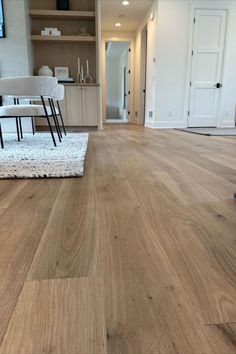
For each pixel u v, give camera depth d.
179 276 0.60
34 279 0.58
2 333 0.44
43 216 0.94
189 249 0.72
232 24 5.07
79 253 0.69
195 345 0.42
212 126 5.52
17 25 4.20
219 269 0.63
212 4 4.91
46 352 0.41
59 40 4.66
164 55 5.00
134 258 0.67
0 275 0.60
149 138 3.57
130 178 1.46
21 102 3.94
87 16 4.62
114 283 0.57
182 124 5.41
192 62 5.13
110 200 1.10
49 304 0.51
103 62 7.39
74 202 1.08
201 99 5.37
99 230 0.83
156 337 0.44
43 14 4.52
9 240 0.76
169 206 1.04
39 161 1.81
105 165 1.81
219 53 5.18
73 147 2.48
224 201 1.10
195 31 5.00
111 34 7.05
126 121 8.17
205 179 1.46
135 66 7.20
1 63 4.29
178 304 0.51
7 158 1.92
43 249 0.71
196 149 2.59
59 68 4.91
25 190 1.24
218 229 0.84
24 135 3.71
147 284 0.57
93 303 0.51
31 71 4.57
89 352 0.41
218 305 0.51
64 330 0.45
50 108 2.79
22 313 0.49
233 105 5.50
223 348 0.42
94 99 4.68
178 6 4.83
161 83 5.14
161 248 0.72
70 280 0.58
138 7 5.36
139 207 1.02
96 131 4.65
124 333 0.44
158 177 1.49
